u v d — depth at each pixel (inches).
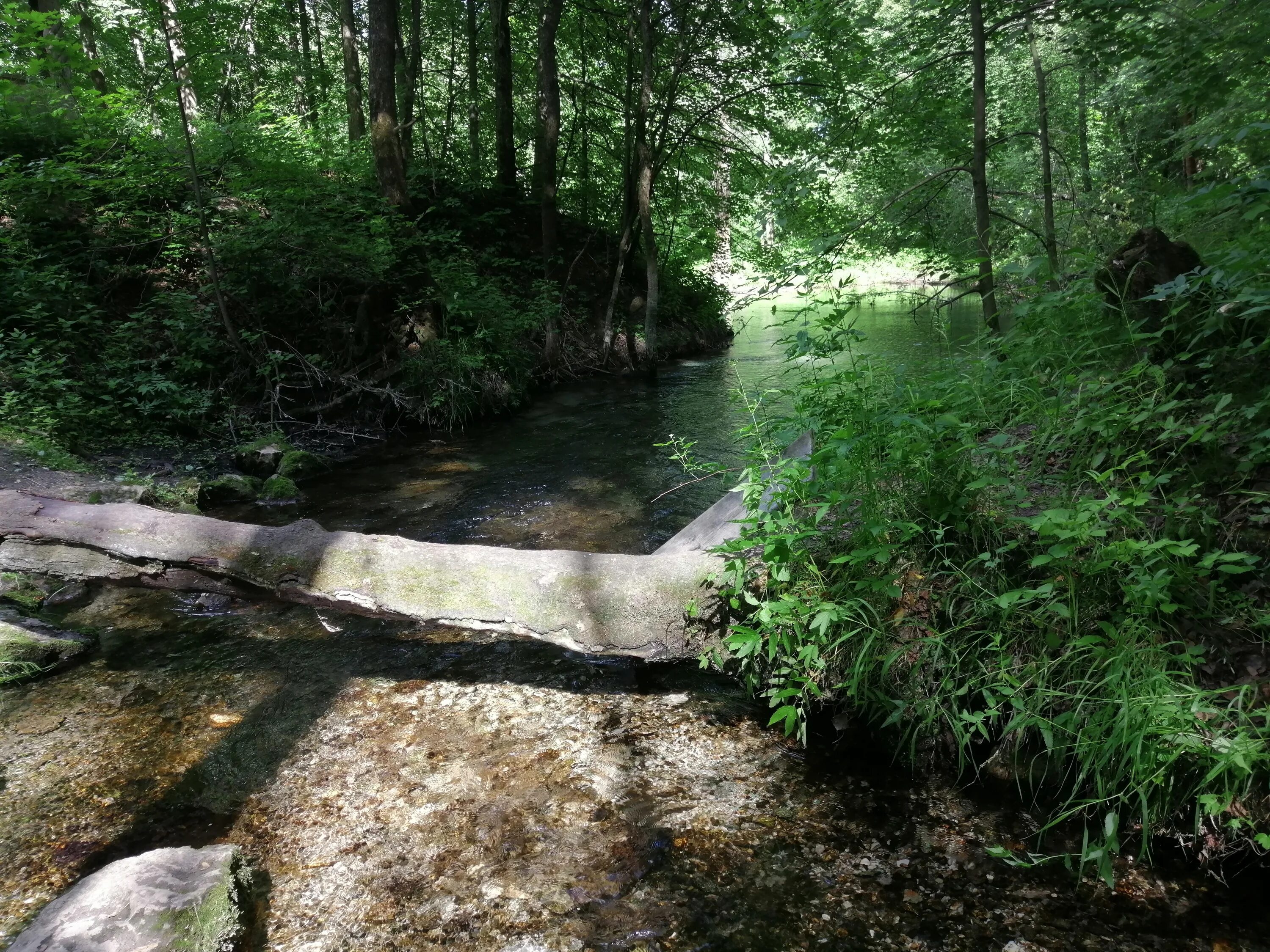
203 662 131.6
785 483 111.0
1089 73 288.7
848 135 272.2
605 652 115.0
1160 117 305.0
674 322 599.2
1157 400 109.6
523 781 98.3
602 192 646.5
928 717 93.4
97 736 109.5
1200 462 100.1
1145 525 91.9
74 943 67.3
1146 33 211.5
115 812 93.4
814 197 315.0
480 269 481.7
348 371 331.0
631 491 231.8
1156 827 81.5
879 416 110.2
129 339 288.4
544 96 482.6
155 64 333.1
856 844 85.7
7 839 88.4
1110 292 126.9
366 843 87.7
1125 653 79.4
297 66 616.4
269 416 303.3
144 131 327.9
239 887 78.0
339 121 601.3
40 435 223.8
